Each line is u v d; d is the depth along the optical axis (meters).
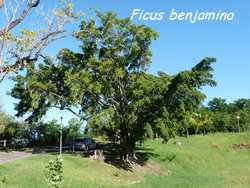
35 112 54.12
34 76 52.66
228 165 69.50
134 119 50.69
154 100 49.72
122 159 52.16
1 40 18.27
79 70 50.56
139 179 46.47
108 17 49.41
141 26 49.69
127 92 51.03
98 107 50.28
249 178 51.00
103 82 49.91
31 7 18.97
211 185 44.12
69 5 19.84
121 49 50.06
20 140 67.19
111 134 52.97
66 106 51.78
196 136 94.44
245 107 151.25
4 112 64.25
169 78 49.03
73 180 37.19
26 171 35.38
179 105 49.41
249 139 93.44
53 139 72.19
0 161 42.12
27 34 18.59
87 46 50.41
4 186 28.89
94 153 51.03
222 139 91.62
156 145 72.62
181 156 64.06
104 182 41.22
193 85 48.94
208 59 47.84
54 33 19.55
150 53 50.59
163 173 53.34
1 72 18.42
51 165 18.03
